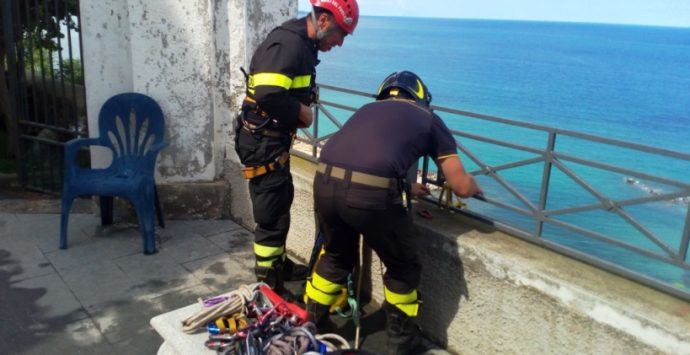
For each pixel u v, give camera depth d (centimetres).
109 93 472
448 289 300
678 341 207
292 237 425
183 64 464
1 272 393
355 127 271
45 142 556
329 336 254
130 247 439
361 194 256
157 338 324
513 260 265
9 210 511
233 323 252
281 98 290
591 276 250
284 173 330
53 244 440
